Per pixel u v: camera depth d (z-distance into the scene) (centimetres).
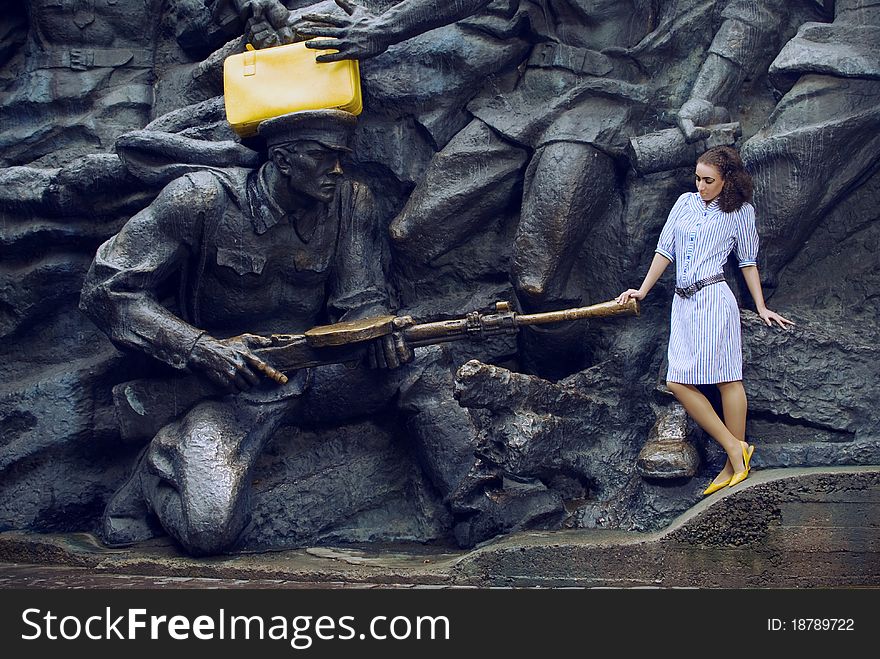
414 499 670
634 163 638
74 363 726
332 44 636
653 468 584
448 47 681
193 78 748
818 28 626
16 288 732
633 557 546
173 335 628
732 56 644
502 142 675
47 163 764
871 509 531
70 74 774
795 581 532
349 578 570
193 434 621
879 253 639
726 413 577
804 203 617
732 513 541
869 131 616
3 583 577
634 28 669
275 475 673
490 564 558
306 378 652
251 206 648
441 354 659
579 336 675
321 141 630
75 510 698
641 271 658
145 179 678
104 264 636
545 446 602
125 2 779
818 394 593
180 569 595
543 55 675
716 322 569
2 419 708
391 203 712
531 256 648
